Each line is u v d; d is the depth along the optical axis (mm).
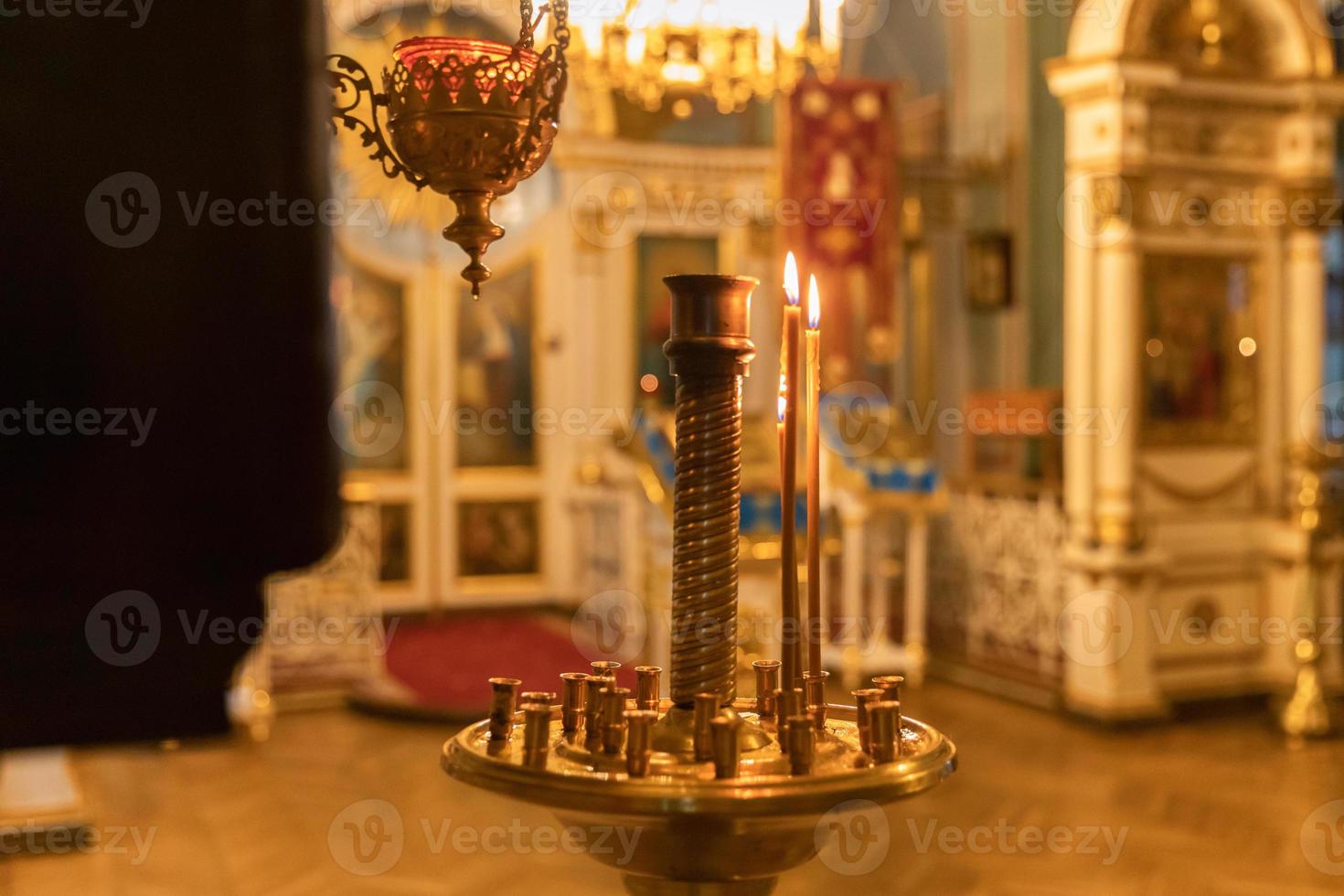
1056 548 7504
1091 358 7074
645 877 1358
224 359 1016
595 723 1427
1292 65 7273
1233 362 7352
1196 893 4492
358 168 9766
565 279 10375
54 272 990
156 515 1009
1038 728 6957
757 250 10023
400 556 10141
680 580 1433
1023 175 9055
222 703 1053
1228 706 7258
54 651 1003
